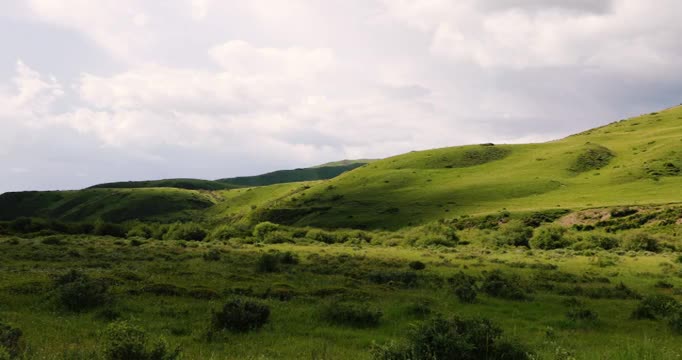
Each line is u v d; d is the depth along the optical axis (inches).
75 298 684.7
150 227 4116.6
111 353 358.9
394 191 6697.8
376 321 654.5
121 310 675.4
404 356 395.5
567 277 1262.3
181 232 3853.3
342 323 647.8
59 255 1555.1
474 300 872.9
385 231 4808.1
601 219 3764.8
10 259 1409.9
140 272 1160.2
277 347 496.7
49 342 462.6
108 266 1320.1
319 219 5925.2
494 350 403.2
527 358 408.2
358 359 441.7
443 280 1178.0
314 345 506.9
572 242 2923.2
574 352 458.0
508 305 842.2
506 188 5851.4
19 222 3759.8
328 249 2608.3
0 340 412.8
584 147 7219.5
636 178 5285.4
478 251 2518.5
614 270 1520.7
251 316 588.1
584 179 5831.7
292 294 884.6
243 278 1120.8
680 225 3161.9
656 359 420.8
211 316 601.0
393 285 1087.6
